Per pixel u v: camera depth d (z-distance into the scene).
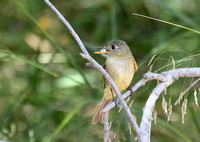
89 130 10.80
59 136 10.77
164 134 10.30
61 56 11.86
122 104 5.61
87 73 11.86
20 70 12.34
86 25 12.24
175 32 10.02
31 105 11.49
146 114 6.23
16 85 12.03
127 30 12.01
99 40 11.89
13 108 10.98
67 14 12.52
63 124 9.60
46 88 11.45
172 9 10.20
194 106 10.22
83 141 10.00
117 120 9.86
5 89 11.98
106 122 6.17
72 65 10.11
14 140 10.44
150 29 11.81
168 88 10.16
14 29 12.73
